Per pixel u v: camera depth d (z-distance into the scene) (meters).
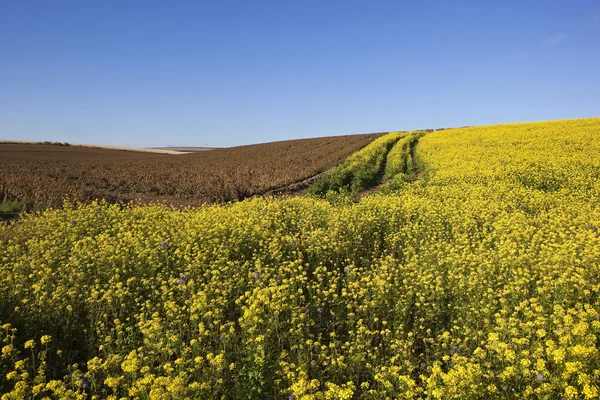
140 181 27.53
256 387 5.01
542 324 5.85
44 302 6.68
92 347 6.07
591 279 7.65
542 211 15.12
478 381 4.76
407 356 5.86
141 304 7.30
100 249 9.47
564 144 32.97
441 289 7.40
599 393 4.41
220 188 23.91
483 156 29.92
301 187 27.30
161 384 4.49
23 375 4.59
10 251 9.79
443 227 12.92
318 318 7.20
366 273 9.12
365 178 27.52
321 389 5.41
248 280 8.26
